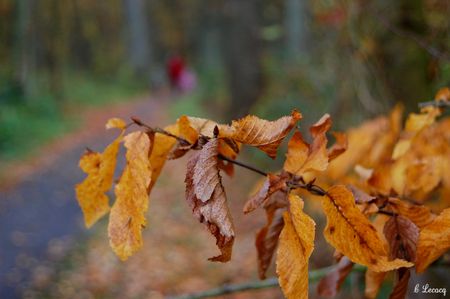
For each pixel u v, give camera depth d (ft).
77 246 22.21
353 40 10.63
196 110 59.31
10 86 50.67
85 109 65.98
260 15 38.40
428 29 8.81
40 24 66.49
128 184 2.85
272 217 3.47
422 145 4.48
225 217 2.50
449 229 2.91
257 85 38.29
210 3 46.39
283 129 2.60
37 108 50.31
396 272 3.07
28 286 18.69
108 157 3.09
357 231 2.72
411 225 3.15
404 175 4.41
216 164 2.65
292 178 2.94
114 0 120.57
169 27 137.49
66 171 34.86
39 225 24.63
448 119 4.56
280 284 2.48
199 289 18.21
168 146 3.25
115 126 3.04
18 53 51.88
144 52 112.16
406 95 9.91
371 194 3.77
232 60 40.29
